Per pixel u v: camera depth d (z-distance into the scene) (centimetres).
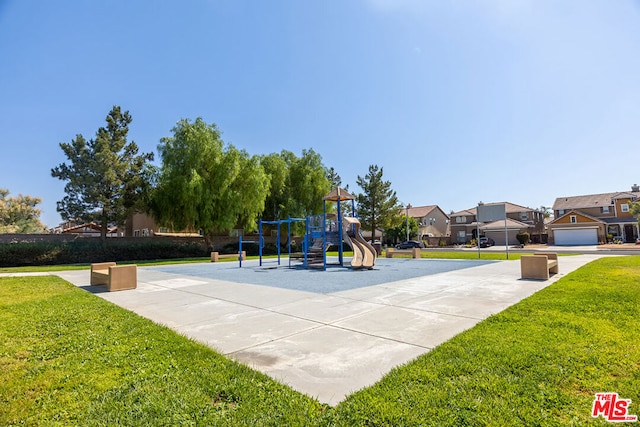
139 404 243
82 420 223
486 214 1881
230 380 282
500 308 548
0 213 3912
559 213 4538
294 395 253
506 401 232
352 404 235
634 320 431
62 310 584
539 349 328
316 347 370
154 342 389
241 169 2533
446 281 907
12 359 340
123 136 2442
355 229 1588
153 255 2366
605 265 1165
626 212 4025
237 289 826
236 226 2702
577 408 221
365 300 641
